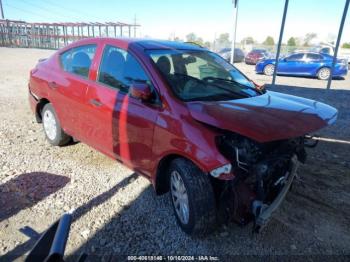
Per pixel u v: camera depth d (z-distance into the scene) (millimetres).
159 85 3045
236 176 2617
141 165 3273
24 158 4449
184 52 3711
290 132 2496
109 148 3682
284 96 3643
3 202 3334
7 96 8641
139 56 3328
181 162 2793
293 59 16766
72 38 42375
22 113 6883
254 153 2705
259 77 16344
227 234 2969
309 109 3059
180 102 2885
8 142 5059
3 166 4168
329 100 9547
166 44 3807
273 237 2947
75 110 4082
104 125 3623
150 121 3008
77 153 4684
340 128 6504
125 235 2908
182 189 2865
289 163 3184
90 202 3404
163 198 3535
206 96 3150
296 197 3637
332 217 3277
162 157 2949
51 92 4504
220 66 3902
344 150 5164
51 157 4512
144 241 2840
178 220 3010
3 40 44312
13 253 2619
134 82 3193
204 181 2670
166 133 2852
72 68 4262
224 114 2629
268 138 2365
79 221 3078
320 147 5270
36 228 2938
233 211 2672
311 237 2963
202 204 2652
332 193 3744
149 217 3184
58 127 4621
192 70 3475
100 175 4016
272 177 2979
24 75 12969
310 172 4281
